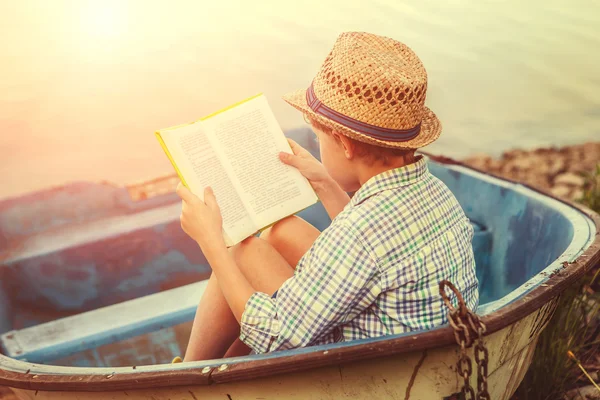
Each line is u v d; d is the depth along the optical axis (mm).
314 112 1546
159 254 2824
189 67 5805
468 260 1600
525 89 5586
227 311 1812
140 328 2303
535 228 2314
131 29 6211
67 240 2783
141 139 5082
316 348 1404
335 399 1504
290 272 1743
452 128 5332
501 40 6324
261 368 1408
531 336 1679
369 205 1465
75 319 2449
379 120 1476
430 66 5887
